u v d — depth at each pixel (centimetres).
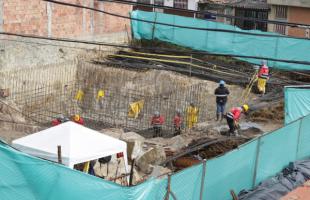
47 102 3138
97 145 1736
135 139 2355
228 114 2505
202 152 2280
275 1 4031
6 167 1353
